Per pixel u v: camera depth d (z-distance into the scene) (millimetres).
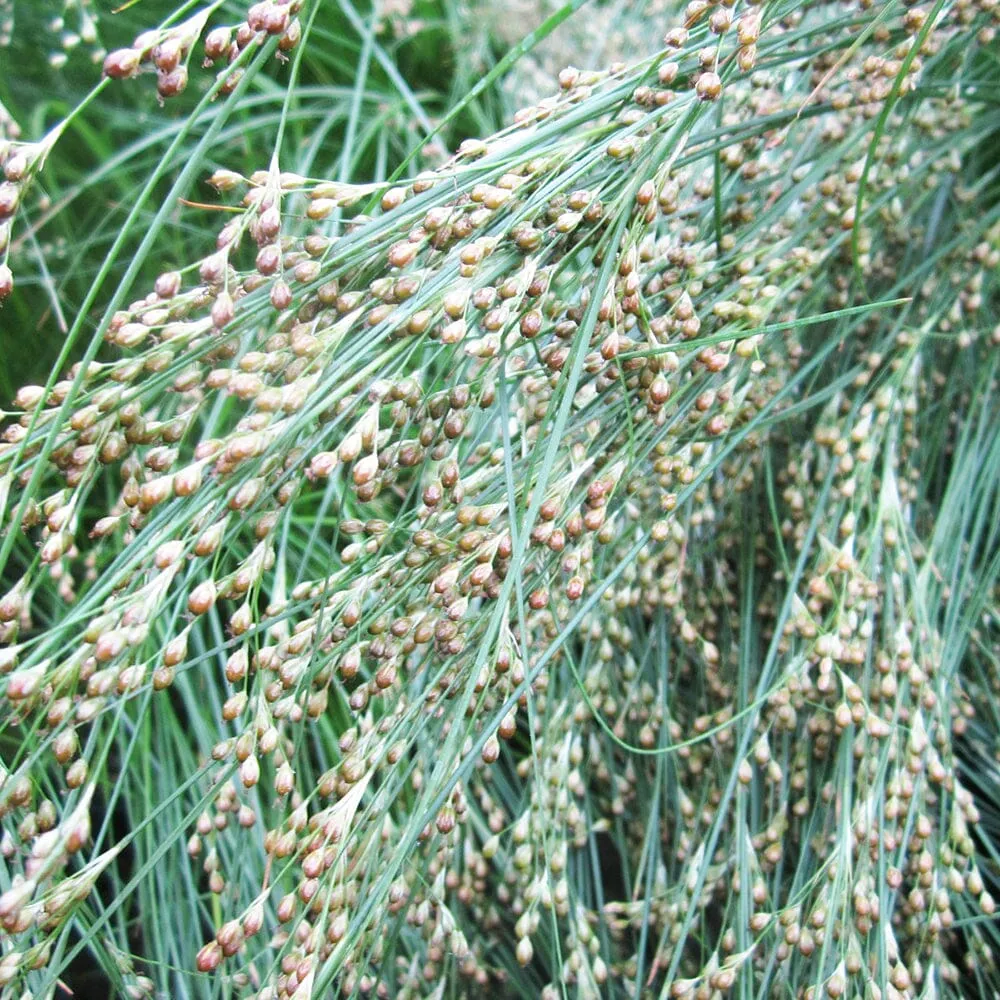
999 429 377
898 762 336
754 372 341
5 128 366
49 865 285
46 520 305
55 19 458
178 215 452
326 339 297
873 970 332
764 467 373
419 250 304
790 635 350
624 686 374
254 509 304
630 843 381
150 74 497
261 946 351
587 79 321
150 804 361
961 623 370
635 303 307
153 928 347
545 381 329
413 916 332
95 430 302
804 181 353
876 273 387
